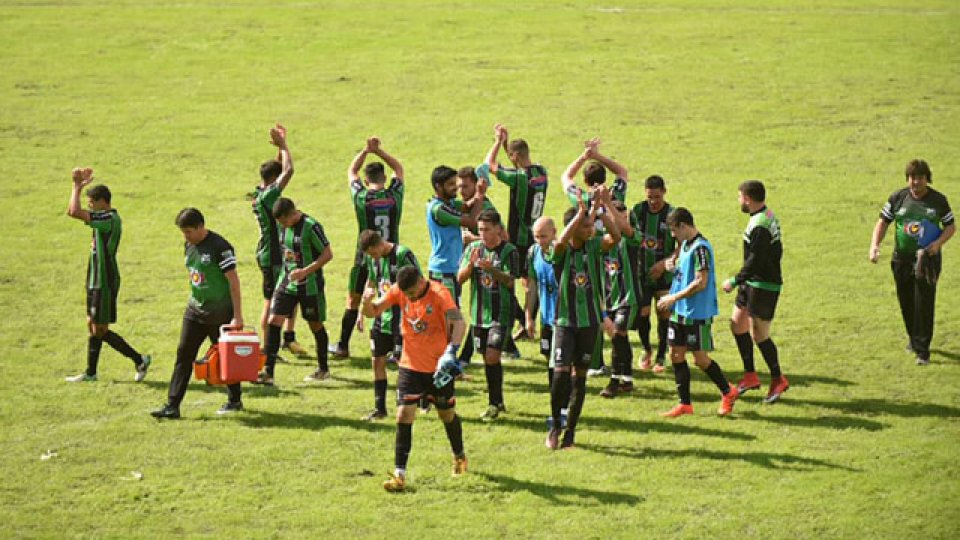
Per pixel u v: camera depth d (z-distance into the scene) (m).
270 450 21.39
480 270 23.69
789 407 23.95
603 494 19.53
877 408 23.83
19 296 31.91
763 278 23.70
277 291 25.44
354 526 18.38
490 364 23.20
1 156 44.84
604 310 21.69
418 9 70.06
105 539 17.92
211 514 18.75
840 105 50.84
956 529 18.27
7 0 71.56
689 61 58.06
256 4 71.38
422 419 23.23
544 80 54.94
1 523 18.42
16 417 23.25
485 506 19.09
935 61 57.12
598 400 24.59
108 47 60.59
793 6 70.50
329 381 25.91
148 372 26.41
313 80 55.31
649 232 26.19
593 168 26.25
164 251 36.00
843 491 19.61
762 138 46.91
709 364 23.39
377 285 23.50
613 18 67.75
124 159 44.88
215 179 43.03
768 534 18.12
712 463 20.86
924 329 26.75
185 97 52.78
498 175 28.70
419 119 49.50
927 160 43.81
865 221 37.97
